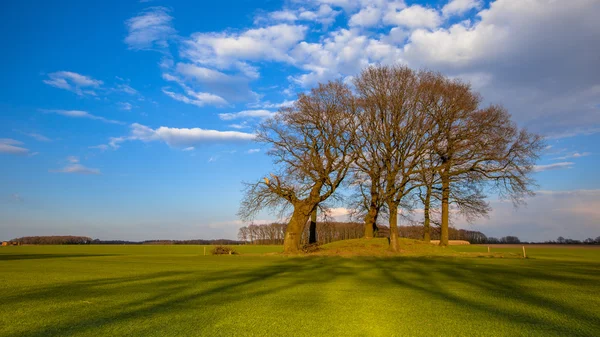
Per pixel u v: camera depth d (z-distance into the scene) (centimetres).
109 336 1023
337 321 1188
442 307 1400
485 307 1402
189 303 1466
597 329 1103
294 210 4538
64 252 6788
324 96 4353
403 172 4272
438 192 4766
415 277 2322
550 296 1644
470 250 6750
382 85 4347
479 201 4522
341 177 4491
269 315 1262
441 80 4341
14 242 12606
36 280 2198
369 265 3145
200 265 3278
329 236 7831
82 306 1408
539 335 1044
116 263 3606
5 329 1093
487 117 4281
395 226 4462
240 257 4416
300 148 4412
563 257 4747
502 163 4334
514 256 4544
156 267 3094
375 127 4384
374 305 1431
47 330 1081
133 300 1527
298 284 2000
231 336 1024
